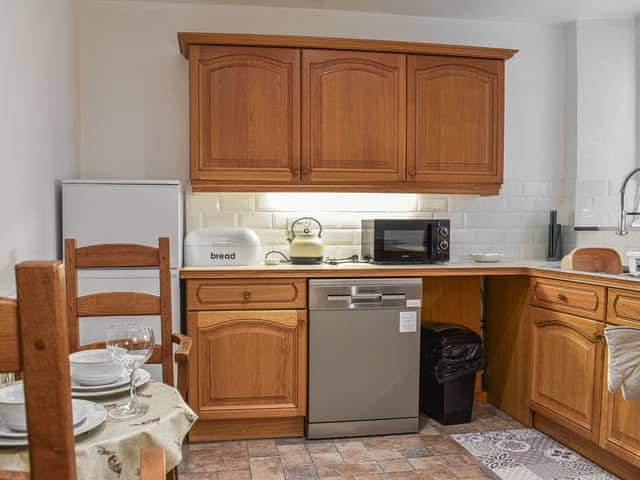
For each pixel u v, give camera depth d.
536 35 3.72
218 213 3.40
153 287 2.83
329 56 3.14
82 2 3.25
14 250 2.20
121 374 1.53
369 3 3.36
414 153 3.25
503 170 3.39
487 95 3.33
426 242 3.27
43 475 0.62
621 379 2.15
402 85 3.22
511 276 3.35
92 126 3.28
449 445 2.91
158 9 3.32
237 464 2.66
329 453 2.80
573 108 3.68
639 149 3.65
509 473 2.56
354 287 2.96
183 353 1.83
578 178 3.66
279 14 3.42
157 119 3.34
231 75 3.06
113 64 3.29
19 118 2.26
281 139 3.11
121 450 1.15
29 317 0.59
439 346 3.17
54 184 2.75
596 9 3.46
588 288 2.63
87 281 2.78
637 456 2.31
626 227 3.12
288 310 2.93
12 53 2.18
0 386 1.46
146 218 2.84
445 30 3.62
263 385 2.92
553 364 2.90
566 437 2.88
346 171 3.17
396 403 3.04
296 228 3.48
